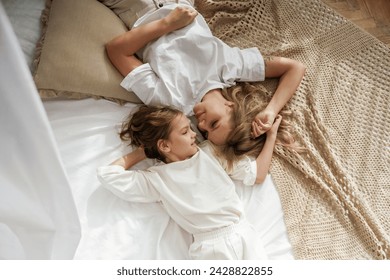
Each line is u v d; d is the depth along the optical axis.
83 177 1.13
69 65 1.12
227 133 1.20
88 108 1.20
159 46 1.21
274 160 1.25
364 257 1.16
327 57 1.36
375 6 1.52
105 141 1.18
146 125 1.16
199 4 1.39
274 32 1.37
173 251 1.12
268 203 1.20
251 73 1.29
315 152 1.25
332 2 1.52
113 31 1.21
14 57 0.66
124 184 1.11
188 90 1.23
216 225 1.12
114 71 1.19
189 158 1.18
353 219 1.20
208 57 1.25
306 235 1.17
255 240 1.12
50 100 1.18
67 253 0.91
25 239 0.88
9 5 1.20
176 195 1.14
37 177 0.78
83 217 1.09
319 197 1.22
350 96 1.33
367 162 1.27
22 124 0.72
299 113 1.29
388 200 1.23
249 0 1.38
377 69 1.35
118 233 1.10
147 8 1.25
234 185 1.19
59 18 1.16
